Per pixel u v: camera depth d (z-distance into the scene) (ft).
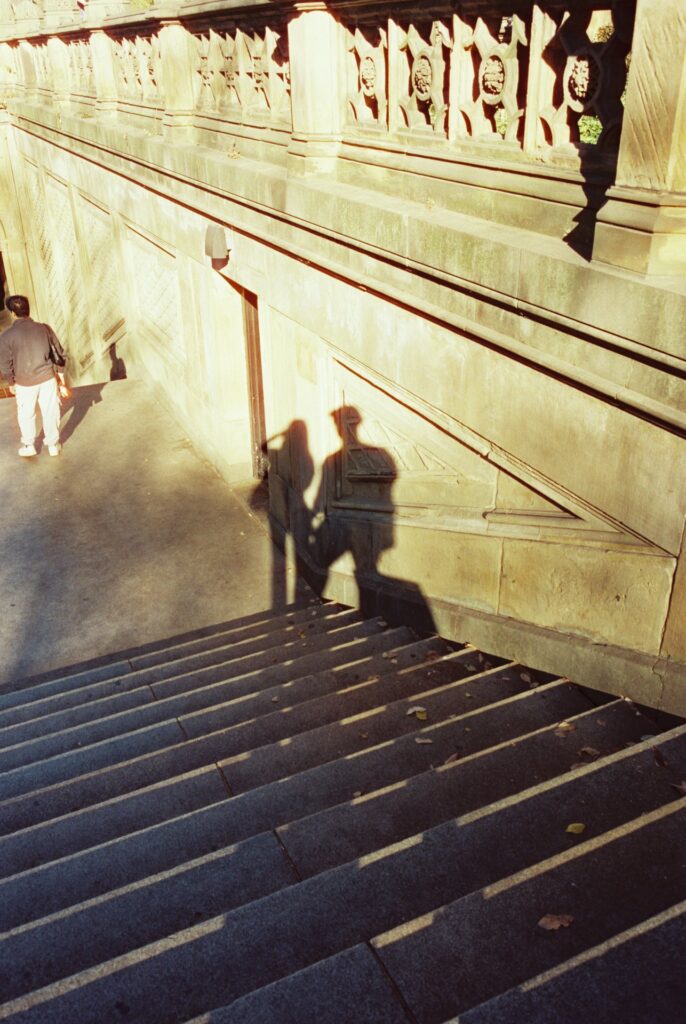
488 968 7.47
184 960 8.11
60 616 23.17
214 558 25.90
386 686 15.64
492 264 12.98
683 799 9.33
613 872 8.42
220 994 7.84
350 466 20.89
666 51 9.66
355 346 18.65
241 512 28.66
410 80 16.06
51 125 47.73
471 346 14.65
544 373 13.00
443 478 17.20
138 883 9.77
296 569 25.21
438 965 7.48
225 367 29.22
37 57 52.37
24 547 26.55
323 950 8.23
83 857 10.92
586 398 12.28
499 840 9.48
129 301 40.27
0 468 31.86
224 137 24.95
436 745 12.77
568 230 12.50
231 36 23.31
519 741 12.01
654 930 7.24
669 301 9.93
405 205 15.96
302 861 10.06
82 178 45.03
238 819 11.48
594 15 11.43
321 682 16.44
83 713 17.54
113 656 21.56
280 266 21.79
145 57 31.14
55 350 31.71
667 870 8.46
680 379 10.37
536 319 12.57
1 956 8.93
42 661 21.43
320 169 18.86
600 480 12.45
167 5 25.50
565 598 14.10
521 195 13.33
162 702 16.85
